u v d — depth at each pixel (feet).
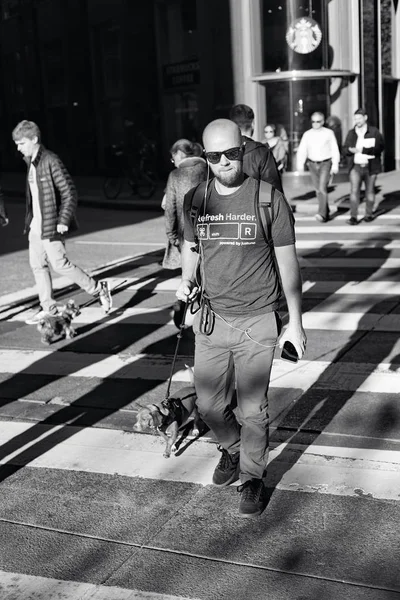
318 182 46.70
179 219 22.03
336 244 38.81
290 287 12.16
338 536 11.96
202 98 77.77
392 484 13.47
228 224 11.85
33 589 11.14
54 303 26.04
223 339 12.31
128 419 17.31
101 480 14.40
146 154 72.33
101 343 23.67
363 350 21.07
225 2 72.33
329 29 69.92
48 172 24.23
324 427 16.03
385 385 18.28
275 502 13.10
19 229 53.98
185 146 21.79
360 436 15.52
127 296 30.12
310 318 24.72
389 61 80.12
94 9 91.45
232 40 72.33
